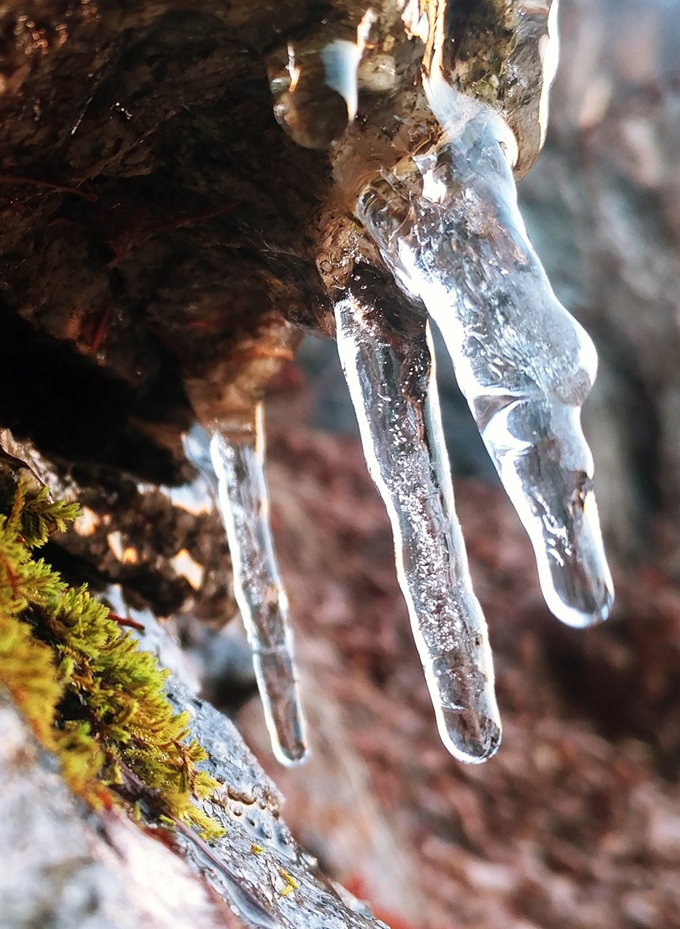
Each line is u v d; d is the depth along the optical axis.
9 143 0.32
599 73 1.80
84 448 0.40
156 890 0.28
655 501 1.72
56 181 0.34
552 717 1.31
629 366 1.75
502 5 0.33
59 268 0.37
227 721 0.40
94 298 0.38
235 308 0.40
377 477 0.35
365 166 0.33
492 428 0.33
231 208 0.36
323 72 0.31
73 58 0.31
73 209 0.36
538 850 1.05
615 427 1.74
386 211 0.33
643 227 1.77
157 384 0.41
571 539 0.32
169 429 0.42
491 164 0.33
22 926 0.26
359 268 0.35
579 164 1.79
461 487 1.70
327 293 0.36
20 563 0.30
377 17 0.31
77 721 0.29
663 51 1.78
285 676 0.42
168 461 0.42
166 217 0.37
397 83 0.32
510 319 0.33
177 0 0.31
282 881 0.33
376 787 0.95
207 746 0.37
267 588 0.42
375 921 0.36
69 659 0.30
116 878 0.27
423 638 0.36
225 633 0.46
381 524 1.46
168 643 0.42
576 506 0.32
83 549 0.40
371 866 0.72
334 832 0.70
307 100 0.31
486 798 1.09
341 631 1.21
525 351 0.33
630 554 1.68
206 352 0.41
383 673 1.19
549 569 0.32
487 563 1.54
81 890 0.27
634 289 1.74
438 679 0.35
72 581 0.40
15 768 0.27
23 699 0.28
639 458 1.75
